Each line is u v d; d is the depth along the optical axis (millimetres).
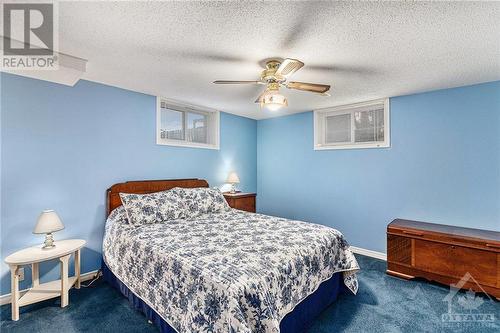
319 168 4016
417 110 3096
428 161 3021
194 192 3160
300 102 3564
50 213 2203
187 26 1659
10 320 1972
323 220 3977
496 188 2619
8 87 2242
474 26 1632
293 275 1743
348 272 2361
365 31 1709
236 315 1283
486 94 2672
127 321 1968
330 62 2213
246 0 1392
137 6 1441
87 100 2725
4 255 2215
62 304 2156
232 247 1910
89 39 1833
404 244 2738
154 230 2352
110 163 2908
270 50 1997
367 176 3510
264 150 4797
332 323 1971
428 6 1437
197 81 2748
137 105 3150
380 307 2193
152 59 2176
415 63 2223
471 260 2369
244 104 3754
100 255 2814
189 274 1571
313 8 1463
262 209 4832
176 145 3596
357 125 3688
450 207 2879
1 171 2207
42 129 2424
